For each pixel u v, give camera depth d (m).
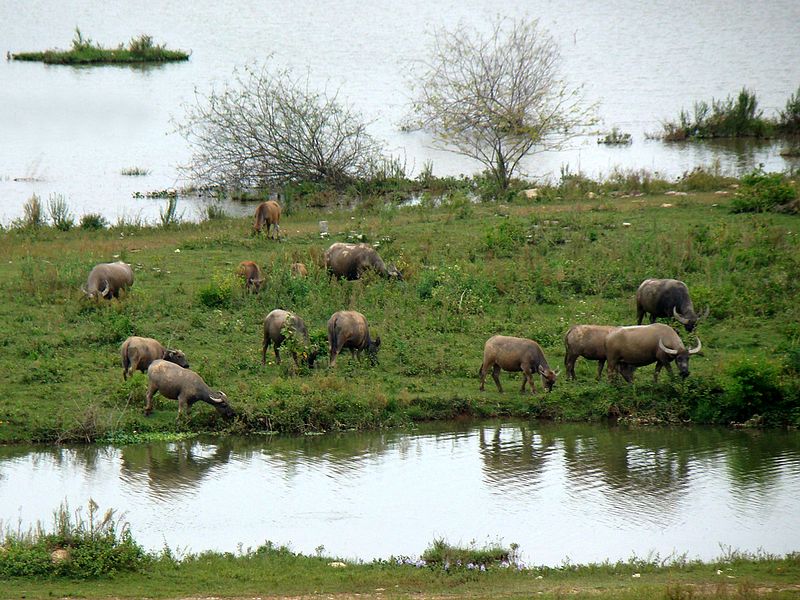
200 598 48.78
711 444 75.06
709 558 56.28
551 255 113.75
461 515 62.62
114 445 73.69
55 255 117.00
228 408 76.50
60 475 68.31
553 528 60.84
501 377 85.44
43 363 82.75
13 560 51.47
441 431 77.56
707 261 108.75
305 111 173.88
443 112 178.88
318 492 66.25
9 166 195.38
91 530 54.66
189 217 152.88
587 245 116.81
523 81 172.00
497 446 74.69
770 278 103.19
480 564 54.44
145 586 50.03
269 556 54.94
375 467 70.69
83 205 163.00
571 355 83.25
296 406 77.75
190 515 62.31
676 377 81.94
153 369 76.25
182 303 98.19
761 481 68.19
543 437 76.31
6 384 79.62
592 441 75.56
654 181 153.12
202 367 81.88
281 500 64.75
